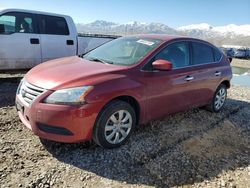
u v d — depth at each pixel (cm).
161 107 474
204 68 559
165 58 480
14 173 345
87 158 391
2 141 420
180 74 495
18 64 766
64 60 488
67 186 332
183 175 377
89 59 490
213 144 483
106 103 388
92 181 345
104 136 399
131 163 390
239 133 551
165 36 527
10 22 746
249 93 970
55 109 361
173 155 425
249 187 368
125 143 439
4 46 734
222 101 655
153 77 445
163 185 351
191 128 536
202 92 567
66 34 847
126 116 421
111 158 396
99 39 923
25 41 764
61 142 398
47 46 807
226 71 634
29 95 388
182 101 518
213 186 361
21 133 453
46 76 396
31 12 779
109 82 392
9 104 596
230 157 444
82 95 367
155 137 476
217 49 628
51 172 354
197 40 567
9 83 785
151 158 409
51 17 817
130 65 437
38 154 392
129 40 522
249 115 670
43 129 376
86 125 374
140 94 427
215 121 591
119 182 348
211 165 411
